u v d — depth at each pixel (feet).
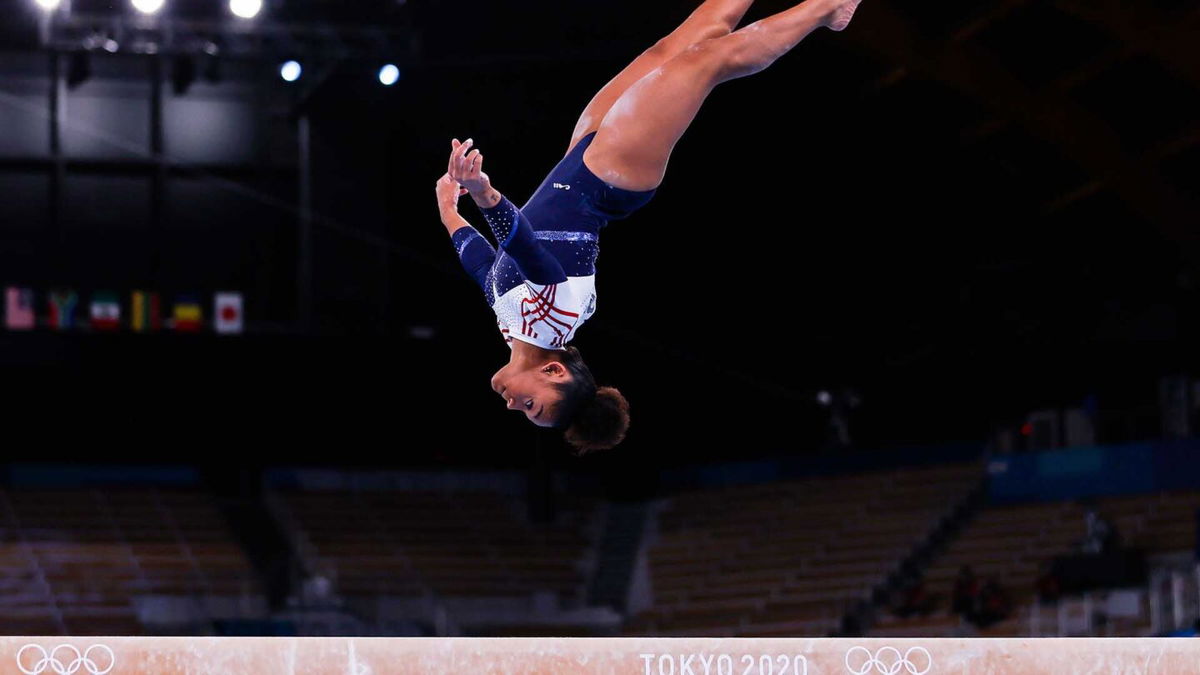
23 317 64.34
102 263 69.92
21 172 69.51
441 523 81.00
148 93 71.10
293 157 72.08
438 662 13.15
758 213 74.54
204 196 71.51
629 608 77.87
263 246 71.92
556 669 13.21
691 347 80.02
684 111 15.25
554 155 68.13
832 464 81.61
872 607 70.08
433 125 69.26
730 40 15.42
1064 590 62.90
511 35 62.28
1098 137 67.51
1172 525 65.67
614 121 15.33
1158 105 66.54
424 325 75.15
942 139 69.67
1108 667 13.32
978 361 80.94
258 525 77.05
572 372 15.23
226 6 58.49
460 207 70.95
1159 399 73.41
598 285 77.00
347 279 70.33
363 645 13.15
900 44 61.67
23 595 65.10
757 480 84.38
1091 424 72.90
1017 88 64.90
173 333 65.46
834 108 67.15
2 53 68.80
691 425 83.15
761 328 80.74
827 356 82.74
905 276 79.00
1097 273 77.00
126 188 70.79
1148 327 76.02
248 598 69.67
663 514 84.48
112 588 67.41
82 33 57.82
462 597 74.59
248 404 69.00
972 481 76.02
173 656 12.98
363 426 72.49
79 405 68.33
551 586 77.56
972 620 63.05
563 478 87.40
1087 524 65.21
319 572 73.26
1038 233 75.61
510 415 74.79
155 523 74.23
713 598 74.84
